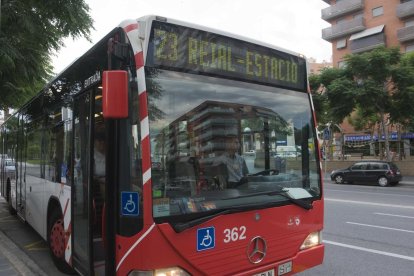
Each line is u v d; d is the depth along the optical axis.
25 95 10.95
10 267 6.07
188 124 3.81
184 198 3.65
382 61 23.55
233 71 4.26
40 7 9.05
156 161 3.53
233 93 4.23
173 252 3.50
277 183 4.42
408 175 29.38
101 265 4.12
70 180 5.21
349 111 25.14
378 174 24.14
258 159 4.34
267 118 4.50
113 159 3.62
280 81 4.71
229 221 3.84
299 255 4.42
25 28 8.98
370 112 26.78
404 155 33.06
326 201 15.35
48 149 6.45
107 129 3.69
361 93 23.58
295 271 4.37
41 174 6.91
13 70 9.40
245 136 4.27
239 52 4.33
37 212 7.18
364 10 46.03
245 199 4.05
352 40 46.50
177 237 3.52
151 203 3.44
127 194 3.52
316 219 4.70
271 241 4.18
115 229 3.59
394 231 9.27
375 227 9.77
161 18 3.72
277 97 4.65
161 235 3.45
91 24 9.84
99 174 4.23
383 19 44.25
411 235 8.82
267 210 4.16
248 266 3.97
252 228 4.02
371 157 34.66
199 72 3.97
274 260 4.19
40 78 10.23
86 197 4.62
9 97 10.89
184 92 3.82
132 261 3.45
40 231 6.94
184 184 3.69
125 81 3.38
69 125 5.30
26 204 8.30
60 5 9.05
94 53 4.44
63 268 5.86
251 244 4.00
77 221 4.93
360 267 6.38
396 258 6.90
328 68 26.73
